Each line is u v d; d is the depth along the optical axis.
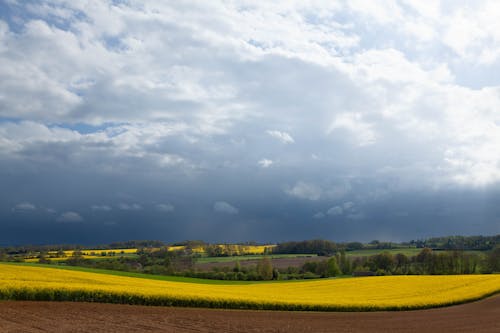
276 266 111.62
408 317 31.42
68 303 26.92
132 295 29.14
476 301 43.88
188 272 95.88
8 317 21.62
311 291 52.88
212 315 27.00
